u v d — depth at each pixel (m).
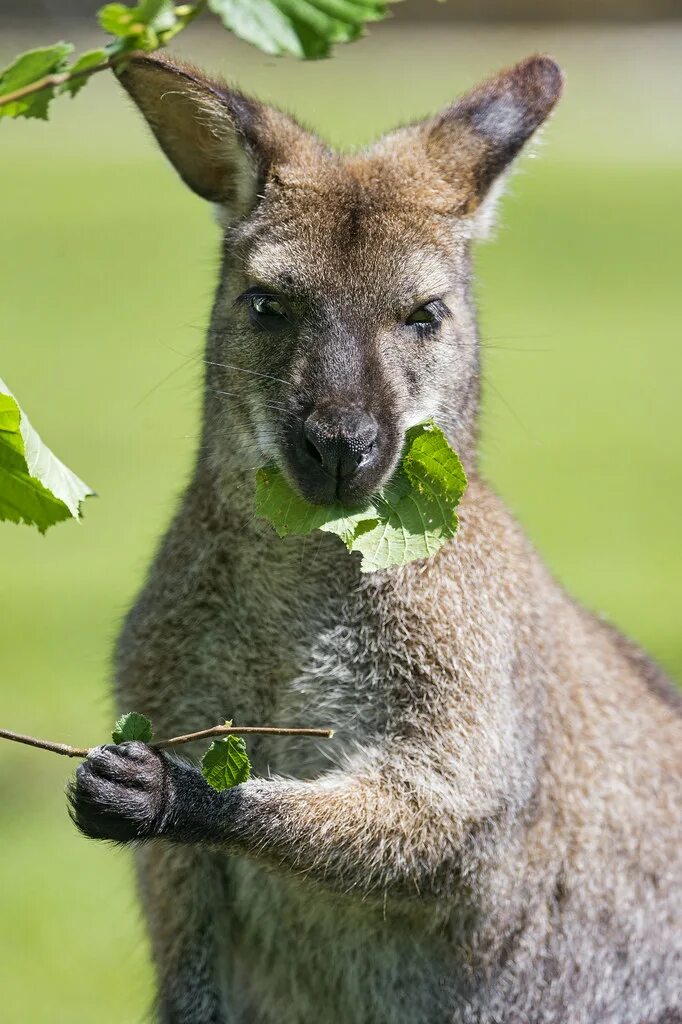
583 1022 11.97
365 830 10.59
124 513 27.41
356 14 6.82
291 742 11.30
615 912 12.01
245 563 11.18
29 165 64.44
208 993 11.64
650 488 29.62
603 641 12.88
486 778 10.96
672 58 78.06
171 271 46.03
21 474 8.33
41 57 7.31
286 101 64.69
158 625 11.34
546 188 60.59
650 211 56.59
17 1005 14.15
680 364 38.09
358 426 10.20
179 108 11.39
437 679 10.97
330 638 11.13
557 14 81.12
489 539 11.51
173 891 11.52
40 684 20.11
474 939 11.47
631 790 12.19
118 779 9.45
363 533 10.18
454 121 11.98
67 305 42.22
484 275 47.12
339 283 10.74
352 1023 11.60
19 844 17.08
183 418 32.44
